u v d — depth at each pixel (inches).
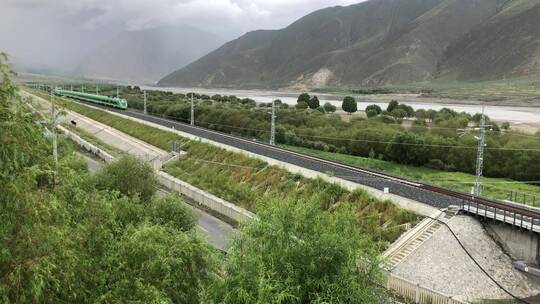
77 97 5270.7
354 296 589.0
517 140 2593.5
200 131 2903.5
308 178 1658.5
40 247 345.7
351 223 702.5
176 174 2199.8
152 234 585.0
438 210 1317.7
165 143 2728.8
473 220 1286.9
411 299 1001.5
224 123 3472.0
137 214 891.4
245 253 636.1
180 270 577.6
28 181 346.0
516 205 1457.9
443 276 1111.6
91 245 482.0
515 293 1093.8
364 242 681.0
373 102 6958.7
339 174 1717.5
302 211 677.3
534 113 4640.8
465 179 2300.7
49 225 369.1
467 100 6619.1
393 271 1103.6
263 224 653.9
